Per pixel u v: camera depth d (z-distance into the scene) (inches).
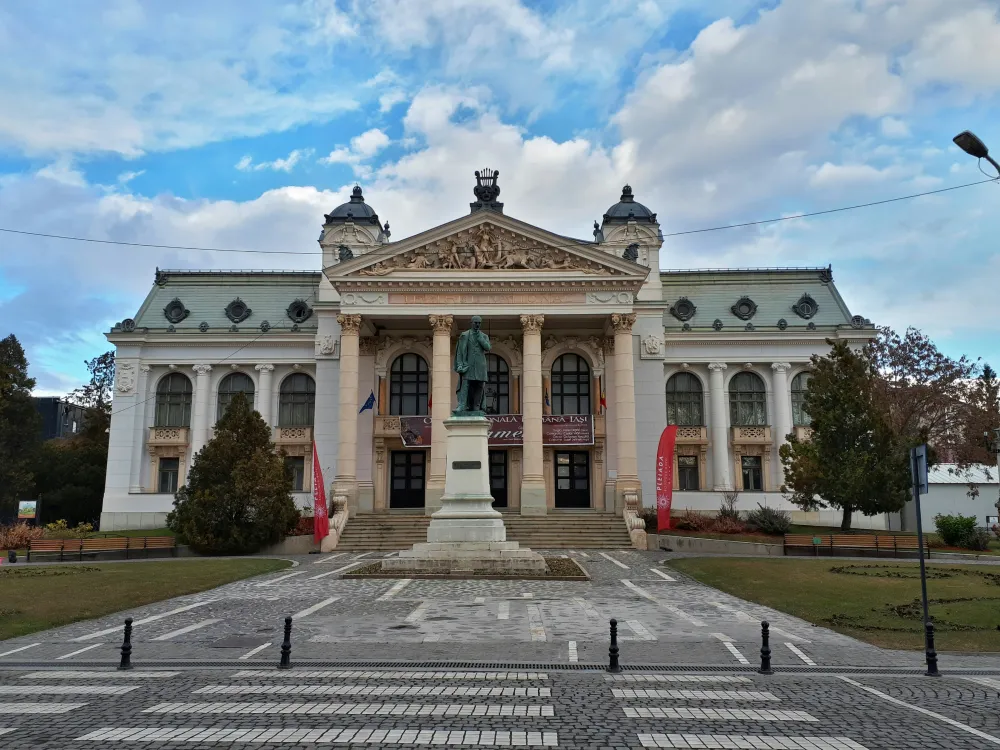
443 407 2078.0
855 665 580.7
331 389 2390.5
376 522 1962.4
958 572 1181.1
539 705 453.1
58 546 1652.3
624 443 2085.4
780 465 2428.6
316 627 741.3
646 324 2396.7
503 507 2308.1
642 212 2551.7
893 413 2233.0
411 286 2140.7
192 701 461.1
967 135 712.4
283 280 2652.6
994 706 458.0
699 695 482.3
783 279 2659.9
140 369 2476.6
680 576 1235.2
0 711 438.3
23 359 2564.0
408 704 453.7
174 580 1119.6
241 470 1689.2
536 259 2165.4
